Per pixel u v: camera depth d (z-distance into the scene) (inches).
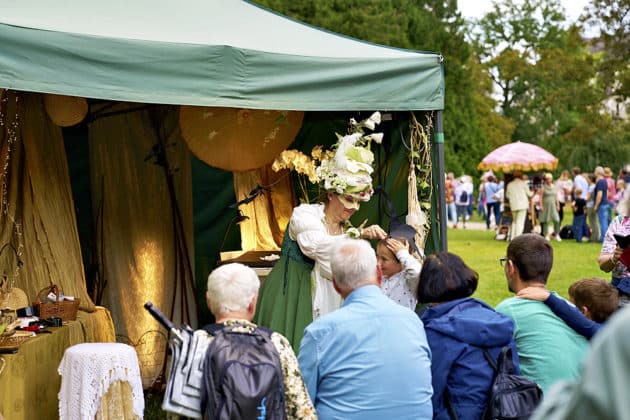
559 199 768.3
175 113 254.8
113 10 193.9
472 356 123.3
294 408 115.8
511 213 702.5
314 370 119.8
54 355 185.5
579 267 496.7
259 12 231.1
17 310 192.9
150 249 250.4
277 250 252.5
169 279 252.8
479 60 1942.7
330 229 185.8
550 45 2114.9
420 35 1057.5
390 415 117.4
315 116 244.7
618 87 1054.4
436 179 212.1
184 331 116.2
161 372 244.7
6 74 149.3
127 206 249.9
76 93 156.5
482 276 471.5
